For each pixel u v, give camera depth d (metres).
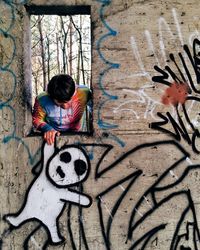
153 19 3.19
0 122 3.19
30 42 3.37
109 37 3.17
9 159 3.20
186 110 3.23
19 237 3.21
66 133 3.24
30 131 3.32
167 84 3.21
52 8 3.22
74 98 3.48
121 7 3.17
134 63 3.19
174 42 3.20
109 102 3.19
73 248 3.22
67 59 8.80
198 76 3.22
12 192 3.20
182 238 3.23
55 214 3.20
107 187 3.20
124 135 3.20
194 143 3.23
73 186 3.20
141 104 3.20
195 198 3.23
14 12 3.17
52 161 3.19
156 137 3.21
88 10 3.28
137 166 3.20
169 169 3.22
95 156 3.19
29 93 3.32
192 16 3.20
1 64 3.18
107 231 3.21
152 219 3.22
